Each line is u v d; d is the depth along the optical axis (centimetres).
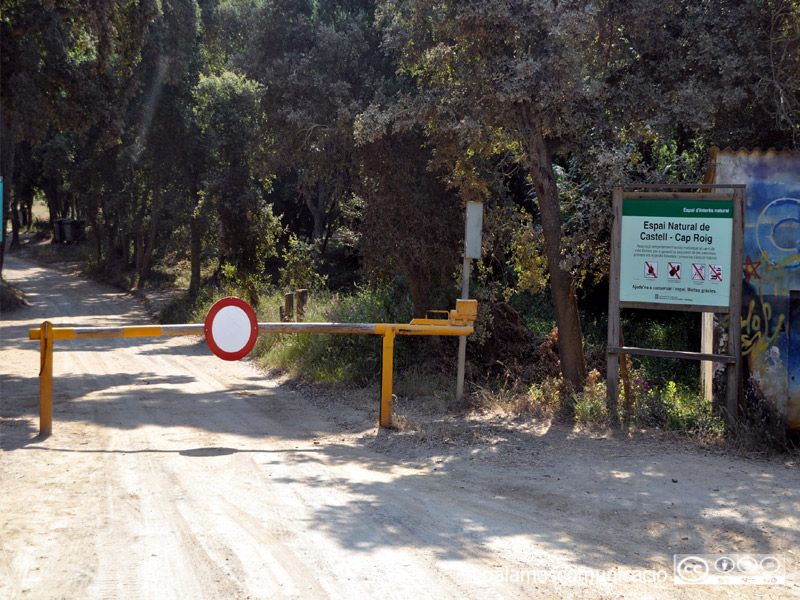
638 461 708
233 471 668
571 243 966
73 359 1812
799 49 1000
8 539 462
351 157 1386
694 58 1000
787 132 1040
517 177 1756
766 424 814
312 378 1295
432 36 1138
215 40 2992
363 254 1411
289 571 415
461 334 922
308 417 994
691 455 735
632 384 952
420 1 1052
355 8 1565
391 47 1195
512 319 1473
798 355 810
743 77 991
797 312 813
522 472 671
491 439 812
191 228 3353
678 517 534
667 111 990
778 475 660
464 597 383
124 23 1947
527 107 1008
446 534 489
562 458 723
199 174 3378
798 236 812
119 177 4700
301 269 2528
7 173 3075
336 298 1688
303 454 752
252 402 1130
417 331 891
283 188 4166
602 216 916
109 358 1852
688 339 1466
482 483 632
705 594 395
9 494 573
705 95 961
